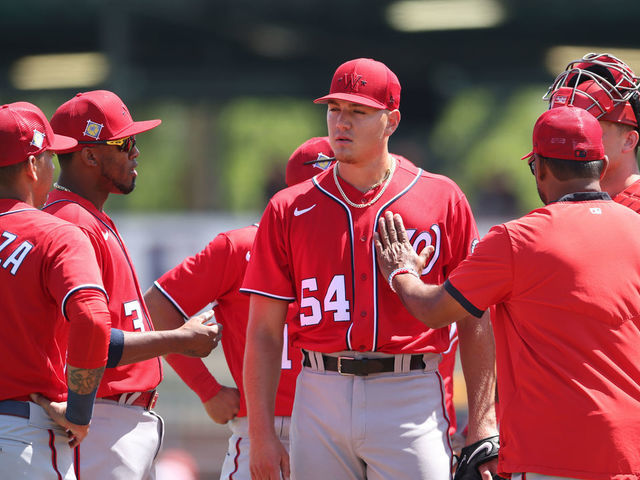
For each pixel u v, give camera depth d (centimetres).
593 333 1167
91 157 1455
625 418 1144
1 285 1230
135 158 1521
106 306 1226
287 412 1532
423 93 7181
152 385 1454
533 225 1202
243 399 1583
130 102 6191
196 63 6316
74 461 1318
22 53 6588
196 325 1399
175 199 10038
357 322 1271
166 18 5441
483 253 1205
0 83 6819
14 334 1231
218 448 3319
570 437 1148
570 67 1462
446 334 1347
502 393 1222
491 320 1267
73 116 1450
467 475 1312
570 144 1220
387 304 1285
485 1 5375
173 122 10169
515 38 5831
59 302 1213
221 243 1593
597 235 1191
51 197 1452
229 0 5181
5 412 1224
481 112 9456
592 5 5253
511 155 9288
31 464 1219
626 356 1165
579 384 1152
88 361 1209
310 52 6216
